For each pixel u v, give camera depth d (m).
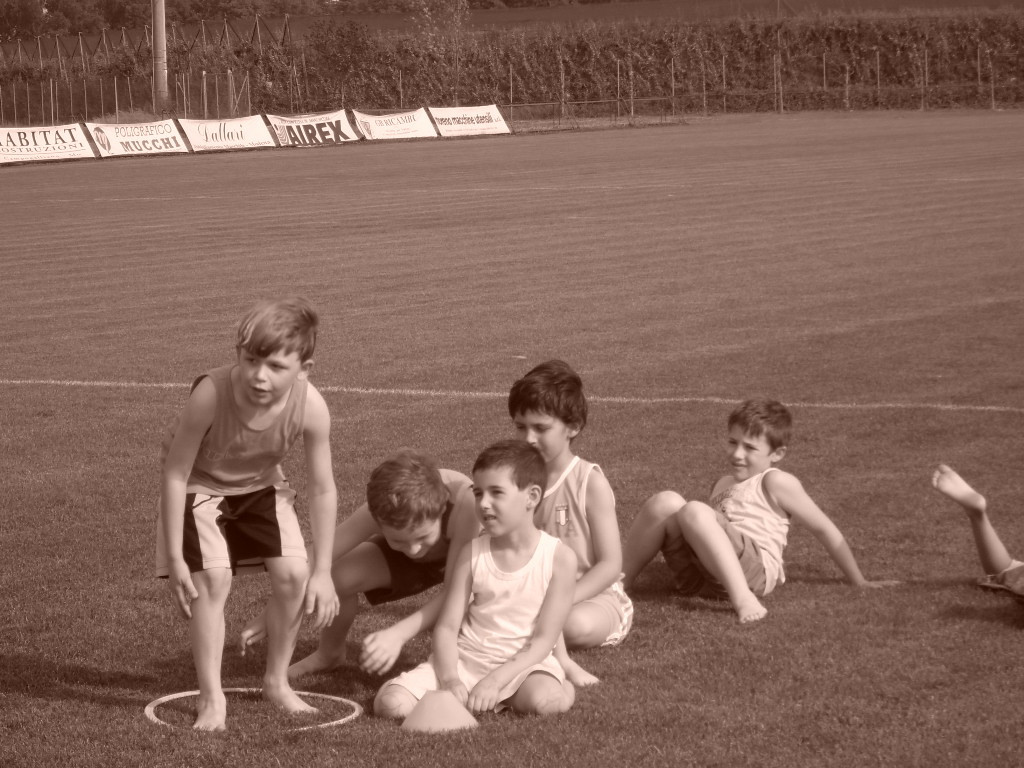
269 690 5.77
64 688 6.01
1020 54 85.69
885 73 88.12
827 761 4.93
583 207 31.34
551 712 5.48
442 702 5.44
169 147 60.41
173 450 5.48
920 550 7.67
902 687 5.66
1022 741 5.08
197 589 5.49
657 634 6.52
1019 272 19.11
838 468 9.48
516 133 72.69
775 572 7.02
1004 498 8.66
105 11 174.25
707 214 28.86
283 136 64.94
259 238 27.19
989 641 6.20
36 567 7.82
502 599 5.86
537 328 15.80
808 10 97.00
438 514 5.84
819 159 45.12
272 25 107.31
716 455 9.98
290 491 5.79
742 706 5.51
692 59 88.88
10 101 77.50
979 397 11.66
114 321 17.47
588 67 87.62
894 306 16.59
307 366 5.46
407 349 14.72
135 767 5.07
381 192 37.78
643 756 5.01
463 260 22.62
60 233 29.33
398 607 7.08
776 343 14.37
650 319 16.19
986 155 44.22
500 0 154.12
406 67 84.12
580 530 6.41
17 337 16.34
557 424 6.32
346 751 5.14
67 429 11.54
